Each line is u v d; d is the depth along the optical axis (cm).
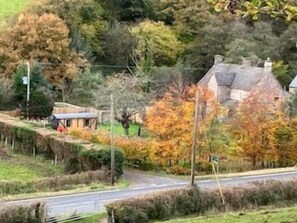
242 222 1581
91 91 5897
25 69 5444
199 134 3984
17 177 3481
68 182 3209
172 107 4138
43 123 4891
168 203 2375
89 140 4153
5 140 4406
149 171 3922
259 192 2477
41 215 2275
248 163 4272
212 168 3869
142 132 5147
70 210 2602
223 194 2445
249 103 4466
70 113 5350
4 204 2445
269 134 4334
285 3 814
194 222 1734
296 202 2502
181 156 3991
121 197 2942
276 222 1482
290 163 4434
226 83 6288
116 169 3497
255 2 813
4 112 5166
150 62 6531
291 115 5128
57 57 6134
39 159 4016
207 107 4131
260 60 6656
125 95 5269
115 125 5566
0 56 5975
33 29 6038
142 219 2309
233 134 4272
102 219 2455
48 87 5581
